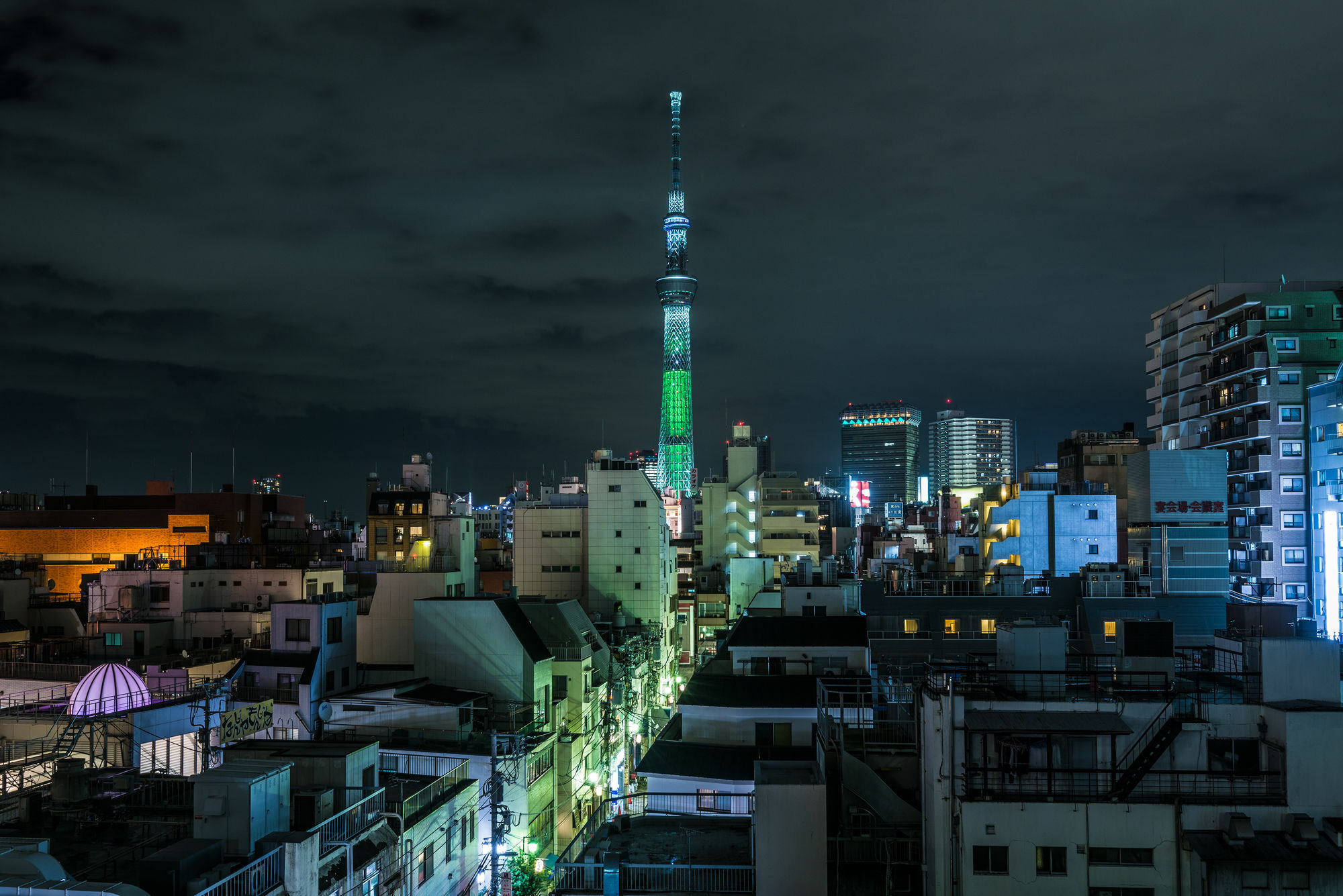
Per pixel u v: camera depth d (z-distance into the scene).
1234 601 60.69
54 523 154.50
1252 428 108.38
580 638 72.50
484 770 50.28
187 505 155.12
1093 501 78.56
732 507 158.00
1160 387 134.12
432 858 41.34
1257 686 31.48
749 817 40.53
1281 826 28.80
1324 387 102.50
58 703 62.25
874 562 101.19
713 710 54.75
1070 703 31.03
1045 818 29.41
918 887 32.03
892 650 63.34
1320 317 109.25
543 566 113.50
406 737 55.12
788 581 71.06
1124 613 61.97
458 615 62.34
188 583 86.12
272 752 37.47
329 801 35.16
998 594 66.25
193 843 29.34
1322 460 102.19
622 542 111.06
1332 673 30.80
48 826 35.50
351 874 32.19
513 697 61.06
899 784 35.34
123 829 35.16
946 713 30.66
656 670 98.00
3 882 24.66
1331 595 99.38
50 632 91.81
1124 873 29.03
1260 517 107.62
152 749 54.38
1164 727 30.34
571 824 60.94
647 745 89.38
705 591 142.62
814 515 153.50
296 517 173.12
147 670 72.44
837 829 34.03
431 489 180.00
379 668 68.56
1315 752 28.95
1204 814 29.05
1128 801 29.44
